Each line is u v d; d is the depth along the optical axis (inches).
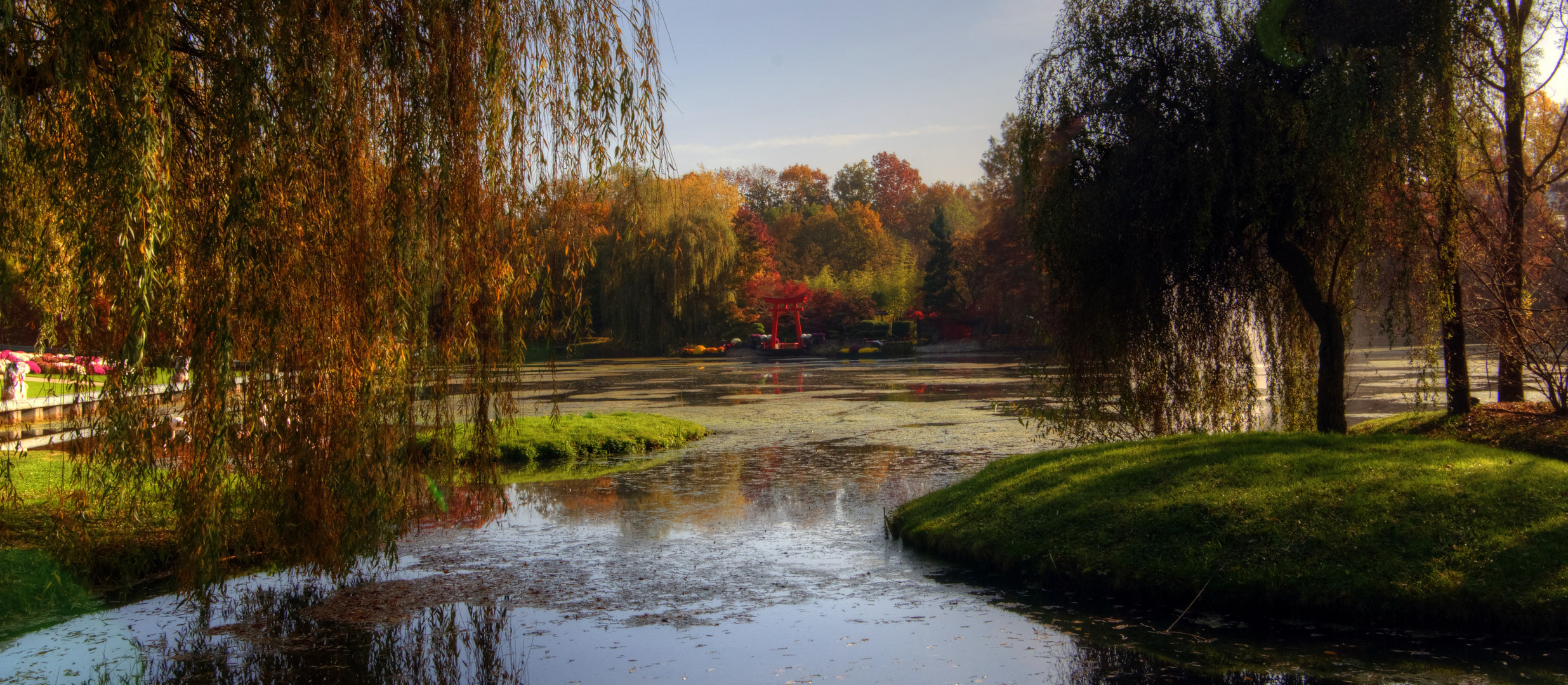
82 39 182.4
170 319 208.8
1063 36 429.1
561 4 254.5
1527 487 255.3
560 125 258.1
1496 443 381.1
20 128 196.9
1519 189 413.7
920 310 2652.6
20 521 293.0
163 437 218.5
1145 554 254.4
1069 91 423.2
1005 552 277.0
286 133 210.8
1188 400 433.4
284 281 213.0
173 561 281.7
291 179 213.8
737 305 2691.9
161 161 188.5
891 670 199.2
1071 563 260.1
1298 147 372.2
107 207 187.2
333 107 217.9
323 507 229.0
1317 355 443.8
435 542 328.5
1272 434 353.1
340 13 219.1
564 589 266.4
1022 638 217.9
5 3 172.6
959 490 355.9
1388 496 257.3
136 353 183.6
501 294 251.6
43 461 420.5
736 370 1707.7
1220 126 382.0
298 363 222.5
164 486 222.8
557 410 267.6
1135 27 403.2
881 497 418.0
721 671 199.8
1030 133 429.4
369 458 234.7
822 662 204.8
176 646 218.5
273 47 207.9
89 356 209.8
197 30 224.8
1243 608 231.8
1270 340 441.1
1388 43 362.9
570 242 265.0
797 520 366.3
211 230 206.4
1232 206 382.3
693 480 479.2
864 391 1123.3
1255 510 260.7
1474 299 434.6
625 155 262.5
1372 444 317.7
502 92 242.5
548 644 218.8
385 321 227.1
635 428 651.5
